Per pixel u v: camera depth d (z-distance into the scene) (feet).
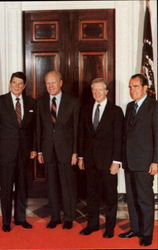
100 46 14.71
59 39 14.78
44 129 11.41
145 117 9.98
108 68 14.73
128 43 14.28
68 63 14.83
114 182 10.52
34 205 14.20
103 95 10.51
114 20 14.61
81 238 10.48
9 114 11.02
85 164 10.82
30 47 14.87
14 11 14.46
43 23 14.78
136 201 10.60
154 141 9.80
